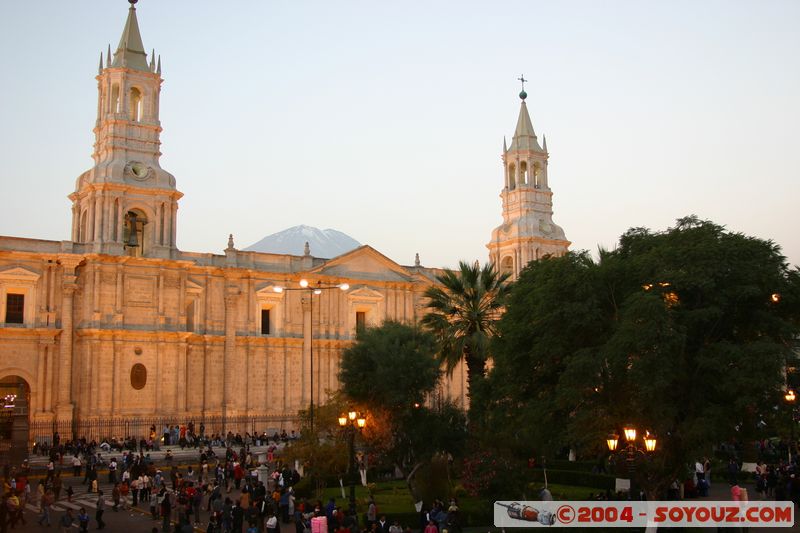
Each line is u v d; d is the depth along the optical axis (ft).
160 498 154.81
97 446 240.73
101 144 279.28
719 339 124.88
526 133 365.61
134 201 272.10
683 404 123.34
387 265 330.75
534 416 130.52
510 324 141.59
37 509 159.43
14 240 256.11
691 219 133.08
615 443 118.42
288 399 298.15
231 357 288.51
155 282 273.75
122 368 263.90
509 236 355.56
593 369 119.44
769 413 117.60
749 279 119.03
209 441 255.09
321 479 176.86
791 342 124.06
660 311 113.91
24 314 256.32
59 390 255.70
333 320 312.50
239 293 294.05
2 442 241.14
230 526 124.77
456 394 332.80
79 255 260.42
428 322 191.01
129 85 278.46
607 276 129.29
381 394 172.55
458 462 169.27
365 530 119.03
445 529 116.57
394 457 171.63
